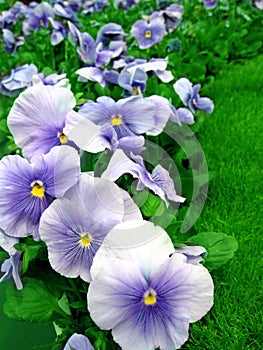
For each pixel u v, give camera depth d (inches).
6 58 31.9
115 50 23.9
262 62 34.7
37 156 11.8
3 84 21.3
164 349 9.8
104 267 9.6
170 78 18.7
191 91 19.2
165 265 9.7
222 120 26.0
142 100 12.5
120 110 12.5
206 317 14.5
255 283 15.6
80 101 14.6
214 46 34.8
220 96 29.4
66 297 12.7
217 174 20.3
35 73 21.2
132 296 9.6
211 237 13.4
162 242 9.8
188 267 9.8
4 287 17.5
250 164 22.1
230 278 15.7
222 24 34.9
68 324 12.6
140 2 43.8
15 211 11.0
